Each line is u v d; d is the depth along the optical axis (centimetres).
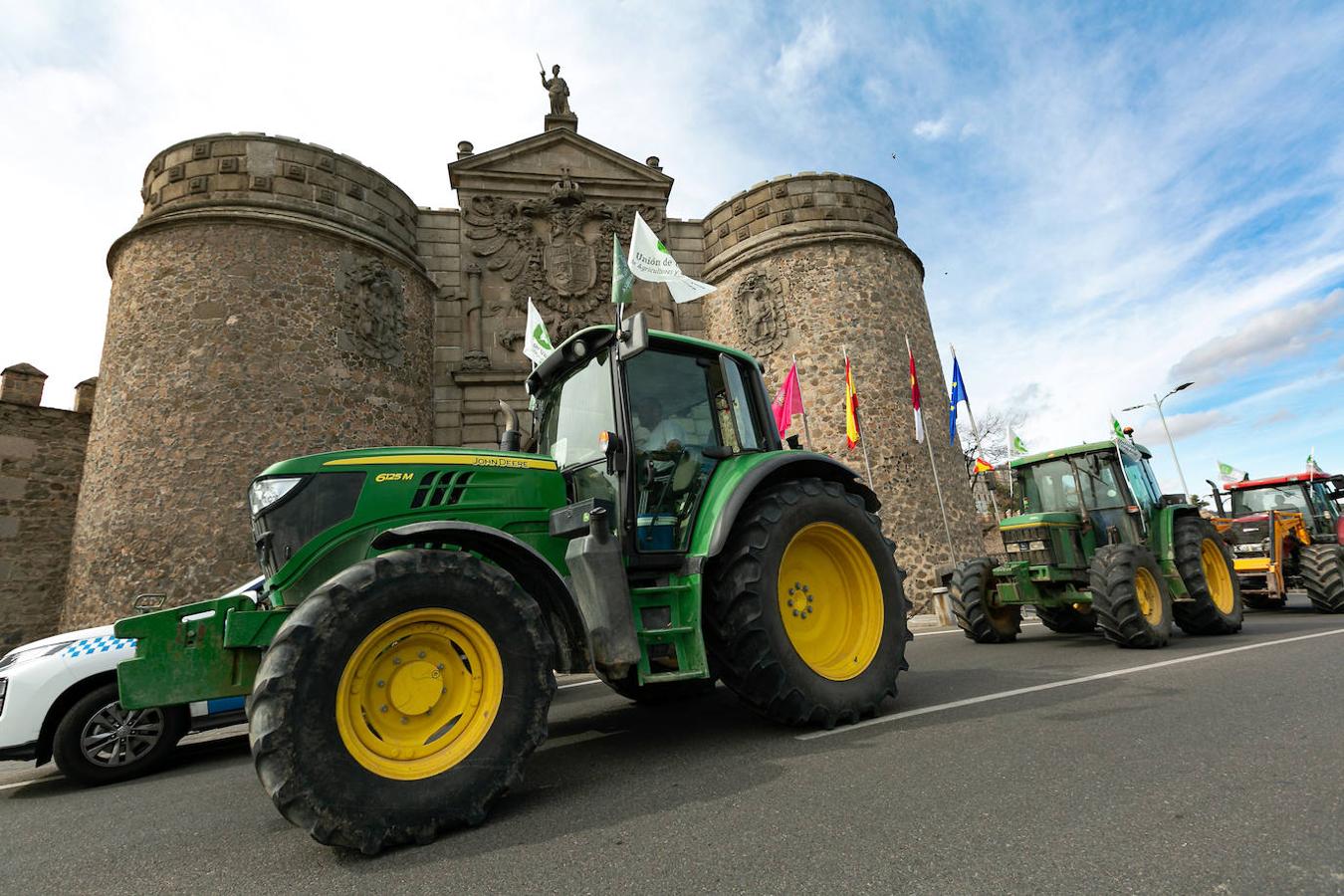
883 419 1595
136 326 1252
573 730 473
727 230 1806
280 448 1228
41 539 1417
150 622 299
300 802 238
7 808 418
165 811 364
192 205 1291
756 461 435
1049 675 531
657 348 453
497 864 230
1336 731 323
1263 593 1041
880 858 209
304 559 316
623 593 345
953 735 358
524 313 1616
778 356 1666
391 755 267
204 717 522
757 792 285
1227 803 237
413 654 285
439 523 307
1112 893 179
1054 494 829
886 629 444
